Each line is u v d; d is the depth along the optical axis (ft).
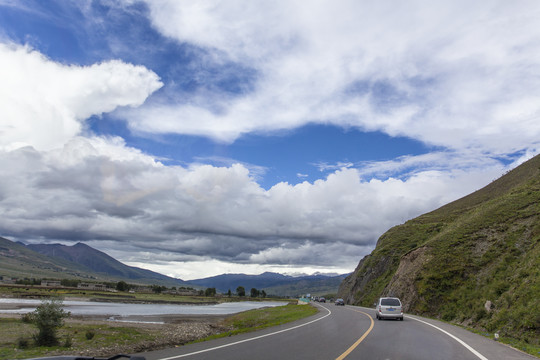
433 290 132.77
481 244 141.69
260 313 167.02
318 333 62.18
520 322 62.75
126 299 385.70
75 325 90.99
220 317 172.96
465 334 64.80
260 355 38.09
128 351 60.39
